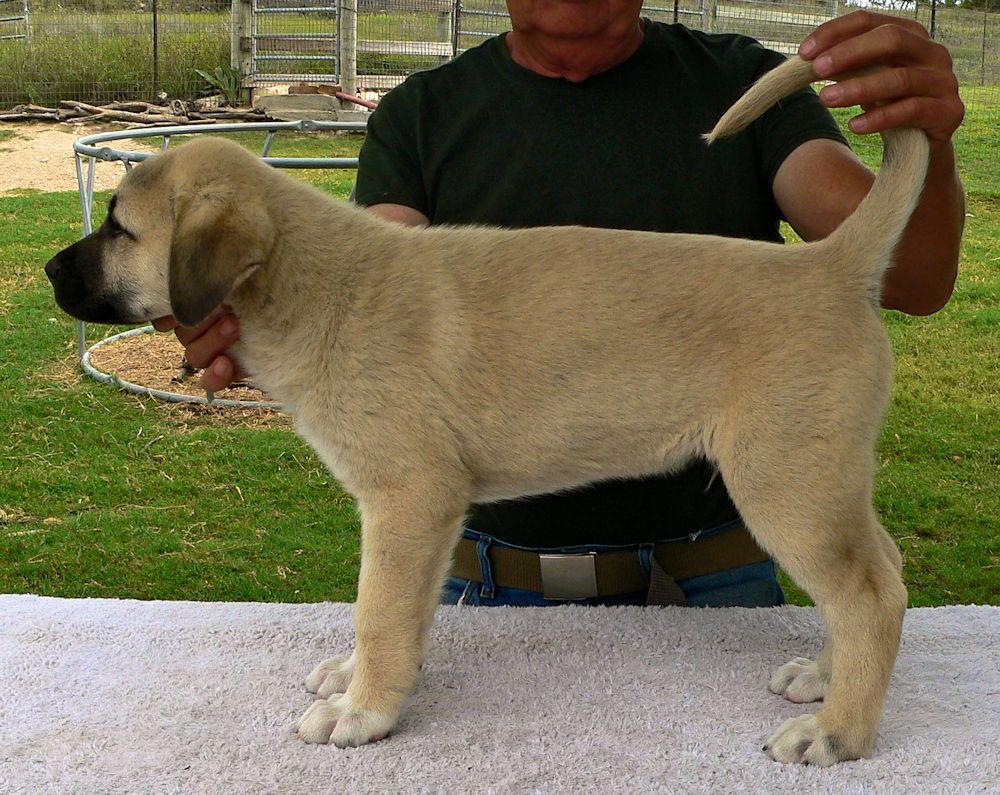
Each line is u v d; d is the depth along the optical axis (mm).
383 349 2488
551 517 3148
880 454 7402
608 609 3020
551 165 3076
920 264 2695
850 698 2299
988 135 16750
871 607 2307
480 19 20609
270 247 2555
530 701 2541
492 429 2512
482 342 2498
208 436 7434
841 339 2363
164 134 6812
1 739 2354
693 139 3041
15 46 19797
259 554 6055
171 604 3121
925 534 6434
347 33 18828
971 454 7426
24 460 7020
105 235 2834
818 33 2332
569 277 2512
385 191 3209
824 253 2451
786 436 2342
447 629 2895
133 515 6418
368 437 2480
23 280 10766
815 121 2967
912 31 2303
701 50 3146
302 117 18062
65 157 16328
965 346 9383
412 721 2447
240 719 2463
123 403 7918
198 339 2635
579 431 2512
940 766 2250
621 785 2189
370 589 2428
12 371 8438
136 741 2354
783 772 2232
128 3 22719
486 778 2215
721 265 2465
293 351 2551
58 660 2740
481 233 2660
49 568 5801
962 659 2758
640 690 2590
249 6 19406
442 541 2480
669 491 3086
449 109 3217
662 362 2451
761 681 2637
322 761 2279
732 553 3201
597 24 2926
